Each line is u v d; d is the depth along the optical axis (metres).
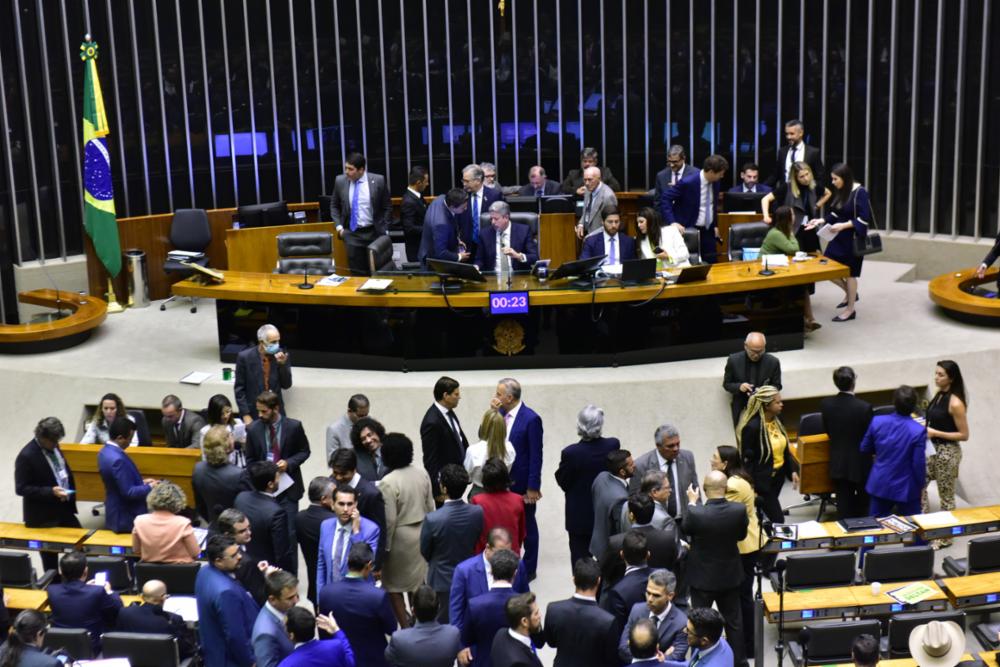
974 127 14.51
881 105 15.12
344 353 11.45
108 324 13.33
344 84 16.14
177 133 15.51
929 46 14.62
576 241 13.41
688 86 16.19
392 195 16.64
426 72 16.36
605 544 7.98
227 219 14.59
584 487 8.66
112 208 13.65
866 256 15.26
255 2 15.57
